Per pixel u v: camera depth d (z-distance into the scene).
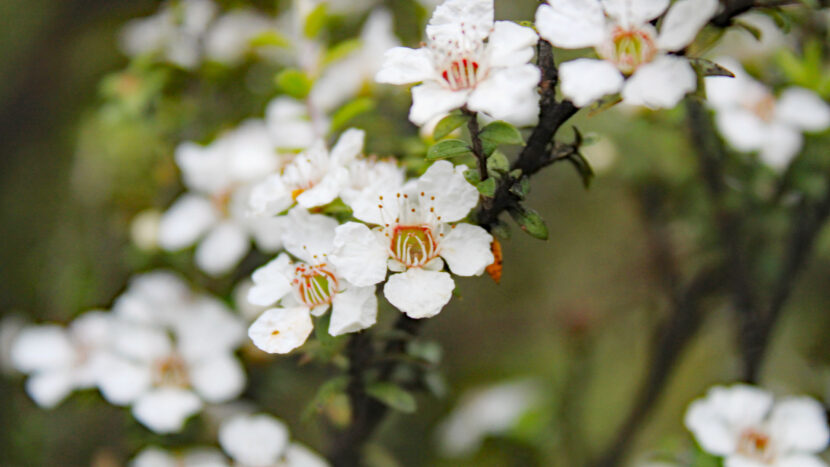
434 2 0.28
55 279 0.35
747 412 0.26
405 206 0.23
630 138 0.29
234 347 0.28
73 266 0.32
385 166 0.24
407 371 0.26
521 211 0.23
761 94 0.28
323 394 0.25
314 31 0.27
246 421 0.27
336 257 0.23
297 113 0.27
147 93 0.29
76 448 0.33
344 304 0.23
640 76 0.23
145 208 0.30
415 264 0.23
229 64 0.30
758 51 0.29
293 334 0.23
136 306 0.28
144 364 0.27
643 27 0.23
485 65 0.23
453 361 0.44
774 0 0.23
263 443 0.27
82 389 0.28
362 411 0.26
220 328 0.28
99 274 0.31
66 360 0.28
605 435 0.41
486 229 0.23
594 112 0.23
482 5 0.23
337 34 0.30
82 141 0.33
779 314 0.28
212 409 0.28
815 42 0.28
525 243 0.44
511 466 0.35
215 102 0.30
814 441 0.26
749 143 0.28
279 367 0.28
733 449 0.26
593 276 0.43
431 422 0.40
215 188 0.28
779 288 0.28
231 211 0.28
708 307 0.30
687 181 0.29
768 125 0.28
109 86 0.30
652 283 0.32
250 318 0.28
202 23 0.30
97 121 0.32
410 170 0.25
